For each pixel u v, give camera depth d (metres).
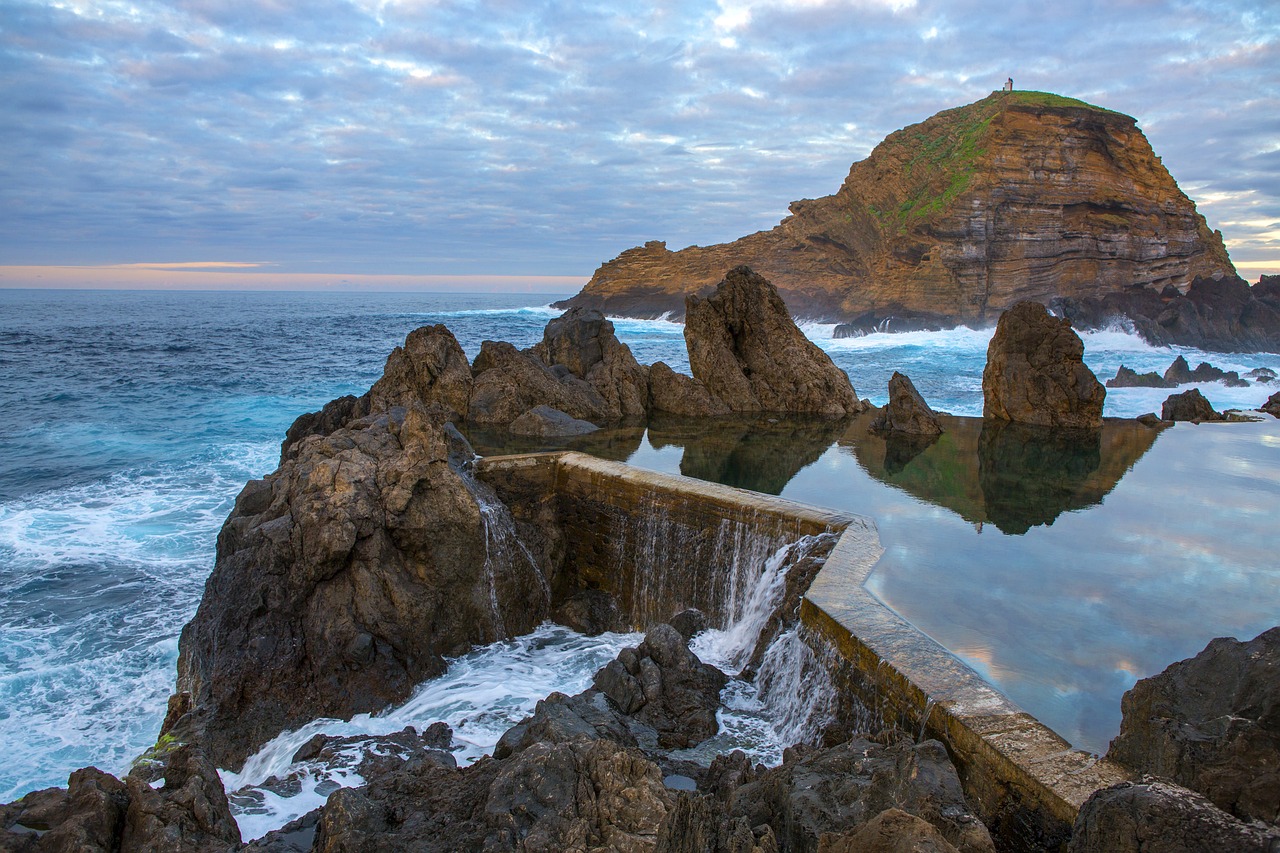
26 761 9.56
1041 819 4.96
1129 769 5.06
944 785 5.03
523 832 5.33
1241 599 8.32
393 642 10.33
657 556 12.05
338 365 42.31
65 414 28.34
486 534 11.69
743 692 8.75
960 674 6.37
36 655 11.95
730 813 5.43
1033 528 10.70
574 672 10.66
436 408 17.42
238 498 12.23
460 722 9.24
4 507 18.14
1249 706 4.37
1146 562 9.44
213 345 54.38
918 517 11.11
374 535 10.60
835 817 4.86
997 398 19.44
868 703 6.79
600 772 5.52
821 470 13.98
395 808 5.99
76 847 5.27
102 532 16.69
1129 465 14.68
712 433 17.42
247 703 9.94
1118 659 6.93
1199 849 3.45
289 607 10.33
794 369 20.62
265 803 7.37
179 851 5.43
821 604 7.80
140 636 12.55
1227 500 12.31
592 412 18.97
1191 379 31.47
